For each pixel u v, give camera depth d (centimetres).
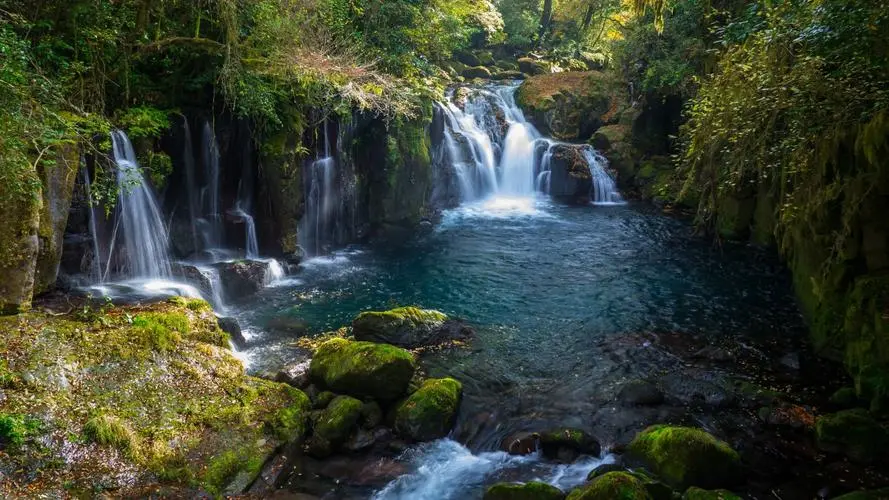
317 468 632
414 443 676
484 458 657
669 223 1595
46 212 789
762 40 726
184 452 591
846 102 668
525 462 648
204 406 654
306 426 676
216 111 1131
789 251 1080
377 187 1471
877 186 720
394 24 1559
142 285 952
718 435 679
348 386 715
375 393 713
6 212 702
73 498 516
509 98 2192
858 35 596
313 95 1204
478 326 971
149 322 740
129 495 534
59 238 819
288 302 1048
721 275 1202
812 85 658
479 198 1873
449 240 1446
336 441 654
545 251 1368
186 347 733
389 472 630
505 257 1323
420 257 1316
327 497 589
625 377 809
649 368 834
